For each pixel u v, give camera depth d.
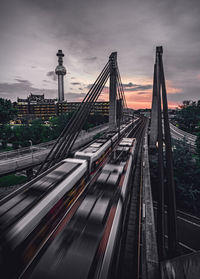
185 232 20.34
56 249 5.28
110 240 5.82
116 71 40.59
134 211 11.47
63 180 9.52
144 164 21.73
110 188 8.87
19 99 145.50
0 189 26.81
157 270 6.87
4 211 6.70
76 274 4.50
